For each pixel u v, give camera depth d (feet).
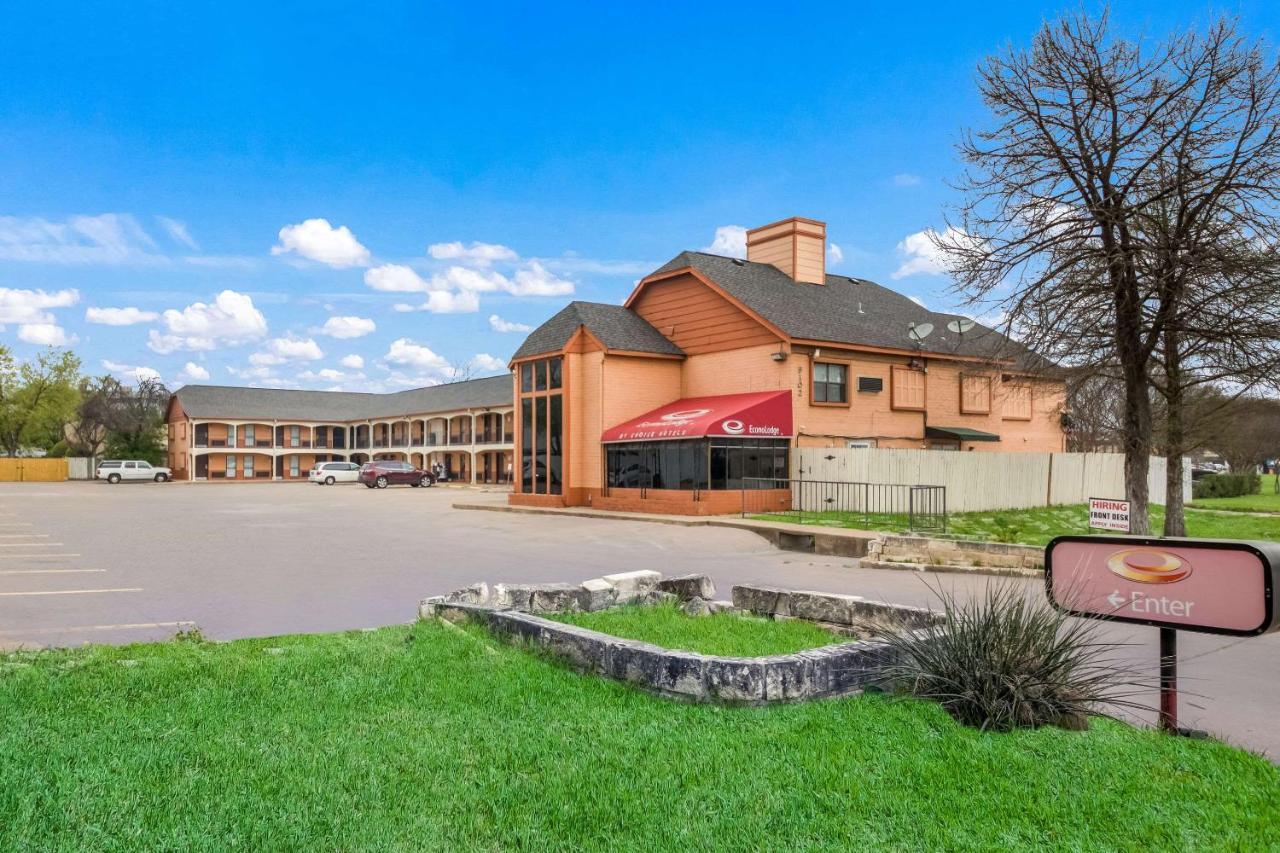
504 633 23.48
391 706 17.78
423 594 38.14
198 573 45.01
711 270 96.17
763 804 13.14
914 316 110.52
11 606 34.37
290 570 46.47
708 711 17.48
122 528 75.36
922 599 36.37
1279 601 15.34
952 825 12.63
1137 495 47.88
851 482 72.49
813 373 88.38
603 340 93.61
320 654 22.24
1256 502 113.09
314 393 272.92
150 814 12.35
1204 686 22.75
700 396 96.17
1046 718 17.37
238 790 13.28
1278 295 43.27
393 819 12.42
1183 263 43.42
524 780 13.89
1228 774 14.98
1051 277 47.39
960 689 17.74
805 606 27.73
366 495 145.28
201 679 19.61
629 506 87.35
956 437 99.86
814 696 18.33
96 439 258.98
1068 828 12.66
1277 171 42.75
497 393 202.08
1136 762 15.38
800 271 105.70
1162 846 12.22
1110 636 29.50
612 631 25.99
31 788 13.12
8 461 232.12
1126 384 49.78
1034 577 41.81
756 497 82.53
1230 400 57.31
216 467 244.63
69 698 17.93
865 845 11.93
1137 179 46.78
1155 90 44.98
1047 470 90.99
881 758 15.10
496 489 170.50
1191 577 16.42
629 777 14.07
